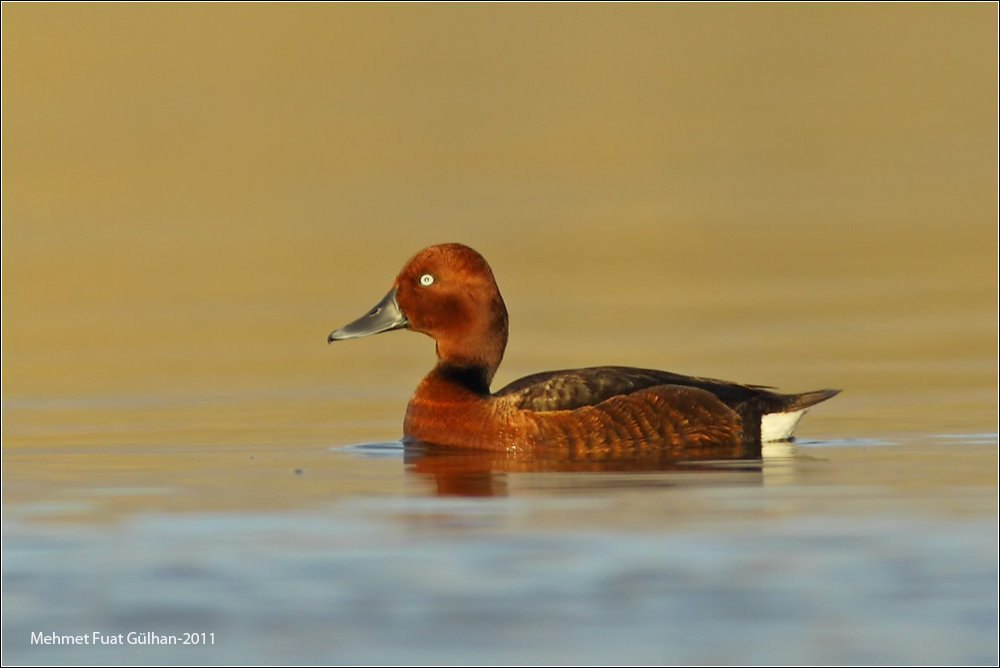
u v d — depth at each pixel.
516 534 8.70
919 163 32.38
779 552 8.30
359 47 42.66
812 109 38.59
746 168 32.56
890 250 24.06
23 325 19.80
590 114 39.19
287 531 8.87
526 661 6.79
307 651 6.93
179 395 15.11
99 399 14.96
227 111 37.66
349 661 6.79
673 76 41.91
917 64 41.59
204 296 21.62
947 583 7.80
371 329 12.07
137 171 32.62
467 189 30.92
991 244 24.36
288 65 41.59
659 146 35.22
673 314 19.39
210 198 30.30
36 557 8.36
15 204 29.66
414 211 28.50
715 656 6.88
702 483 10.12
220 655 6.90
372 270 23.20
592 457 11.30
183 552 8.41
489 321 12.00
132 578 7.94
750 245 24.86
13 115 36.41
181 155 34.41
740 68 42.47
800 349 17.06
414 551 8.37
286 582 7.87
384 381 15.91
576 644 6.96
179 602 7.55
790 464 10.86
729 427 11.55
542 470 10.70
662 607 7.45
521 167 33.16
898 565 8.09
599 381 11.55
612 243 25.22
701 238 25.55
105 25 41.03
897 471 10.53
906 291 20.83
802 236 25.56
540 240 25.53
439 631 7.11
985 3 45.53
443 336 12.02
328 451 11.77
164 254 25.08
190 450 11.94
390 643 6.98
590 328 18.56
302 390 15.38
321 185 31.66
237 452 11.80
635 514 9.16
